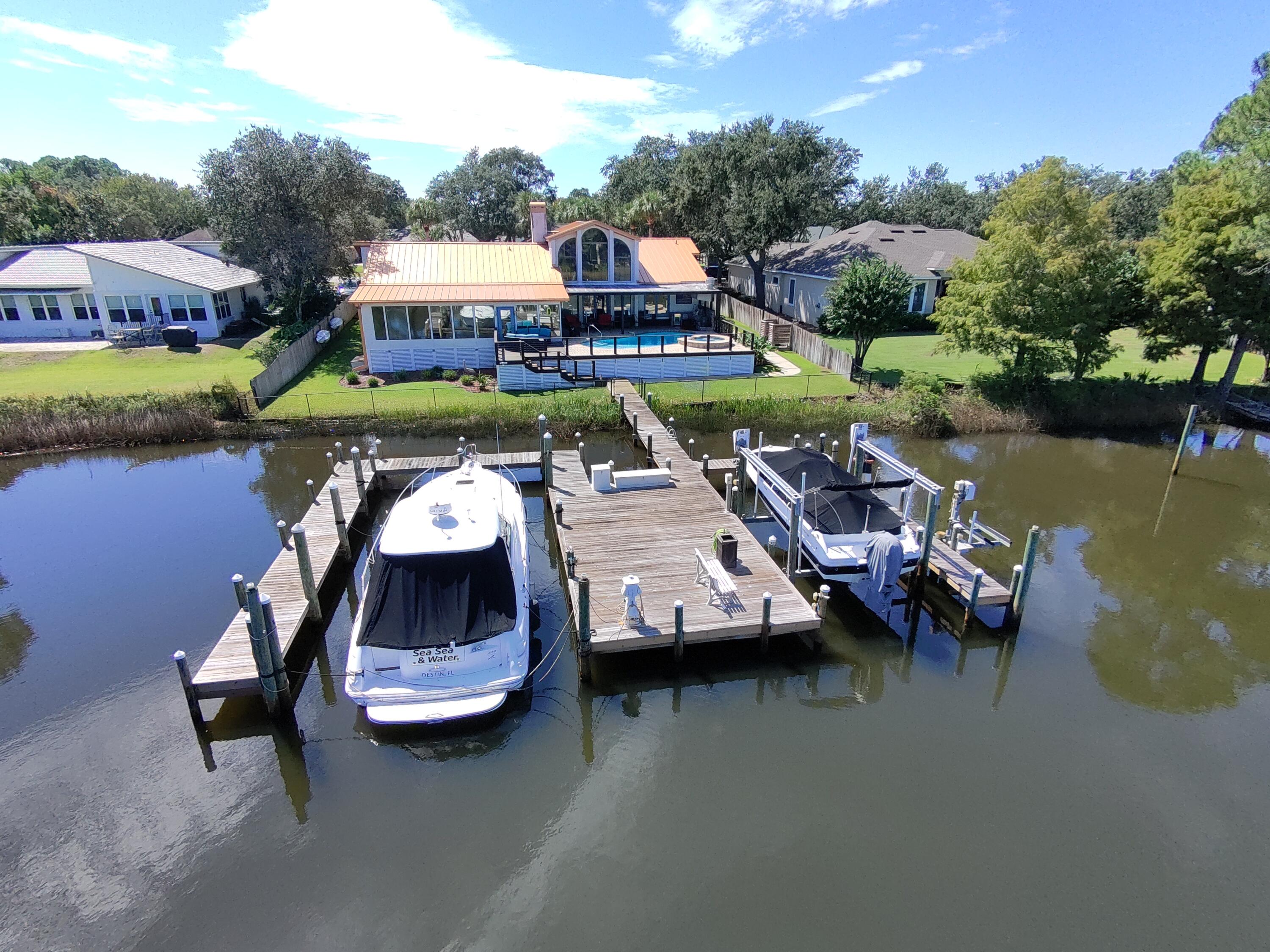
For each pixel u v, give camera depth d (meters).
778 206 39.44
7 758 10.27
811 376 29.55
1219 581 15.50
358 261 42.38
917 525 16.08
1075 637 13.43
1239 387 28.39
